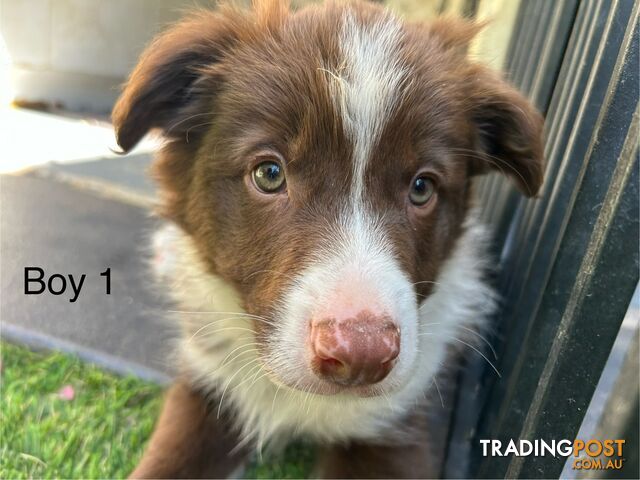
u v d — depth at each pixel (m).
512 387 0.20
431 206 0.19
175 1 0.62
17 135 0.58
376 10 0.20
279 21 0.19
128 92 0.19
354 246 0.16
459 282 0.24
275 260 0.17
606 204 0.15
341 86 0.17
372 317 0.14
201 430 0.23
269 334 0.17
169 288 0.26
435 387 0.24
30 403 0.25
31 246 0.37
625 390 0.17
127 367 0.28
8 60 0.69
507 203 0.29
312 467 0.24
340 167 0.17
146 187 0.48
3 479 0.21
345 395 0.16
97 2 0.68
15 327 0.29
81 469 0.22
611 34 0.18
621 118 0.16
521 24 0.32
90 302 0.32
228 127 0.18
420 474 0.22
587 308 0.15
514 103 0.20
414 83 0.17
